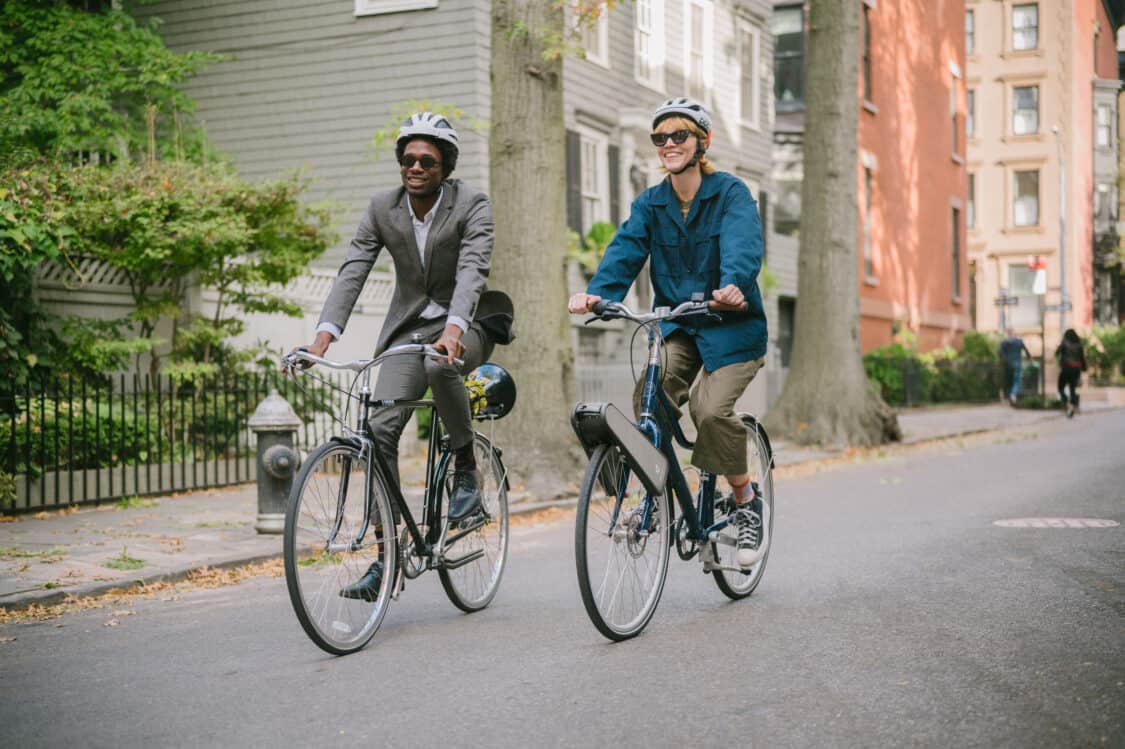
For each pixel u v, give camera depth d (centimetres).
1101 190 4678
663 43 2072
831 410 1628
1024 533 751
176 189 1154
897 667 423
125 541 789
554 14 1059
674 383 520
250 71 1772
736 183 510
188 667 465
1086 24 4472
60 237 1012
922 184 3209
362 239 522
